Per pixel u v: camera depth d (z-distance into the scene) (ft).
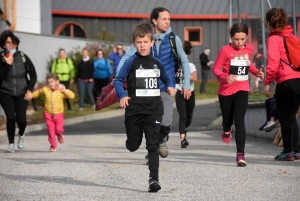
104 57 165.37
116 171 53.88
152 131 44.47
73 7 251.60
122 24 249.96
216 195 42.50
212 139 84.69
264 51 94.84
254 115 86.22
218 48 245.86
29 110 137.49
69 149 75.41
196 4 251.39
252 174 50.83
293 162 57.72
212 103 166.61
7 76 71.36
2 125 108.99
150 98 44.88
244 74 55.98
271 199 40.96
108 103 53.78
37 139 91.50
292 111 58.13
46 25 181.06
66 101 143.23
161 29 55.31
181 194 42.98
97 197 42.37
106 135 96.53
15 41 71.82
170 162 58.95
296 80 56.34
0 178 51.13
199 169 54.03
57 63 141.38
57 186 46.93
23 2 159.02
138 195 42.80
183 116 73.92
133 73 45.03
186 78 55.36
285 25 56.85
